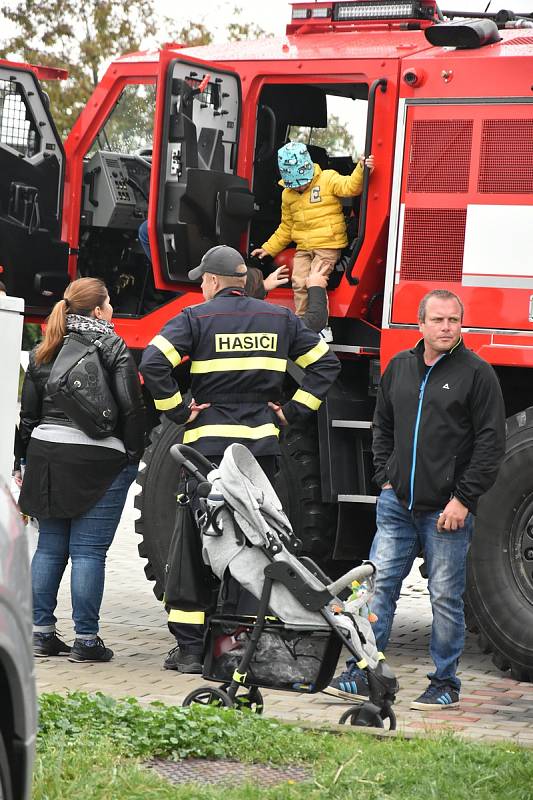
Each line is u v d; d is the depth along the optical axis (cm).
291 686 629
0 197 988
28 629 359
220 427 739
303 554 890
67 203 1026
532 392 900
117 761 538
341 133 930
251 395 748
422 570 820
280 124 948
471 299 857
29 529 846
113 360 817
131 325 983
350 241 923
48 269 1011
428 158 874
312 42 949
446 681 727
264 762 565
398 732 618
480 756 564
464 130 864
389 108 890
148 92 1002
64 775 511
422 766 548
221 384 743
